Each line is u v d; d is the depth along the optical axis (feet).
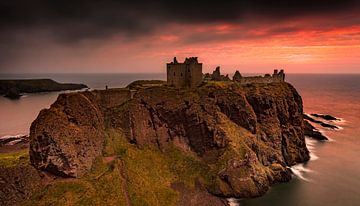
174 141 329.93
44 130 245.04
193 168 305.73
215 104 357.82
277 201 275.59
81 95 292.61
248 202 273.13
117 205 225.97
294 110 426.10
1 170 225.15
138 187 254.06
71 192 226.38
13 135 491.31
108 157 283.59
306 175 336.70
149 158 299.99
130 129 318.04
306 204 270.67
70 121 269.64
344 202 274.57
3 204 209.97
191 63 373.61
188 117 335.88
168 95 347.97
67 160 245.04
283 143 385.09
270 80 471.62
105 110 320.50
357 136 510.58
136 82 430.20
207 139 327.67
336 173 342.03
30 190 225.76
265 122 383.45
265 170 317.42
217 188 282.77
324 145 454.40
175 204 253.85
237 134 338.75
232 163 297.94
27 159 254.88
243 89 403.54
